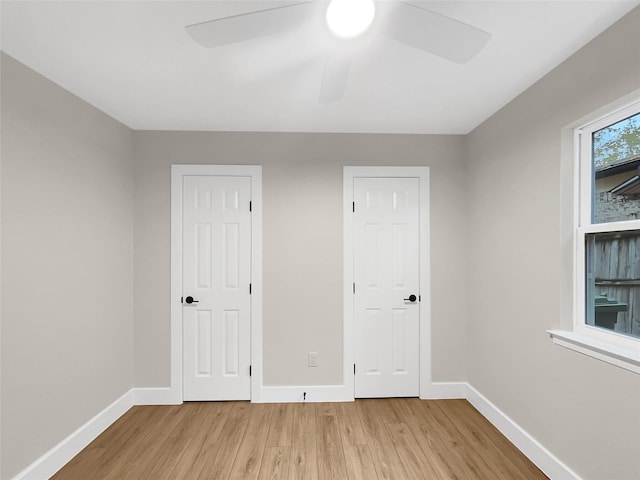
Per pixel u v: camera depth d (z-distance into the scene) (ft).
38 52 5.92
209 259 9.96
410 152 10.18
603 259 5.94
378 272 10.14
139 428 8.48
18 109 6.16
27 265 6.33
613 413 5.21
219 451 7.51
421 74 6.74
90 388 8.00
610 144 5.85
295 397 9.95
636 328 5.34
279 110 8.51
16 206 6.11
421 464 7.04
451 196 10.21
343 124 9.46
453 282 10.18
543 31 5.37
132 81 6.99
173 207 9.87
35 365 6.48
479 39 4.22
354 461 7.14
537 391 7.00
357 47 5.78
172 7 4.78
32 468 6.35
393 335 10.15
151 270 9.84
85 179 7.90
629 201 5.49
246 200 10.00
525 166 7.42
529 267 7.30
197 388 9.91
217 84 7.14
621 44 5.04
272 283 9.99
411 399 10.08
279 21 4.12
